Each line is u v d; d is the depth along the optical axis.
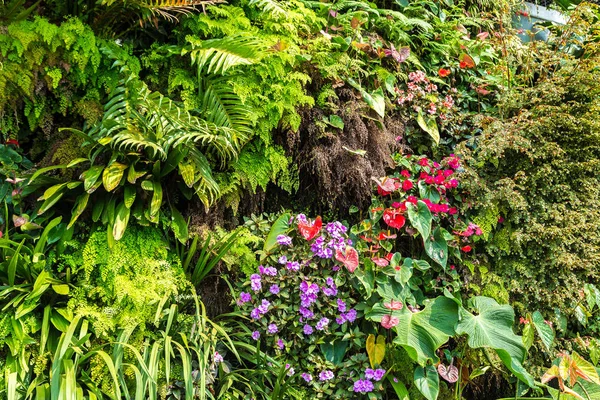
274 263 2.03
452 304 2.09
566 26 2.77
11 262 1.59
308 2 2.50
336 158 2.25
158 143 1.75
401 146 2.50
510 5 3.48
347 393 1.99
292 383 1.97
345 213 2.39
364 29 2.68
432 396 2.00
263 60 2.09
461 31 2.98
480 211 2.44
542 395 2.33
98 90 1.96
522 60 2.95
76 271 1.76
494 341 2.00
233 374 1.85
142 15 1.92
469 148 2.62
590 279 2.55
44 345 1.55
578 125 2.50
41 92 1.86
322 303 2.02
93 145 1.81
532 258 2.49
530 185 2.50
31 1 1.89
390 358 2.15
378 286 2.12
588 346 2.41
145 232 1.85
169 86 2.06
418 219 2.24
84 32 1.83
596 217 2.50
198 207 2.07
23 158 1.93
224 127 1.91
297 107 2.21
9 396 1.46
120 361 1.59
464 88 2.89
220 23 2.10
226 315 1.95
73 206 1.80
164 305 1.81
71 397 1.43
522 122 2.52
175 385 1.73
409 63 2.71
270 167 2.18
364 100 2.35
